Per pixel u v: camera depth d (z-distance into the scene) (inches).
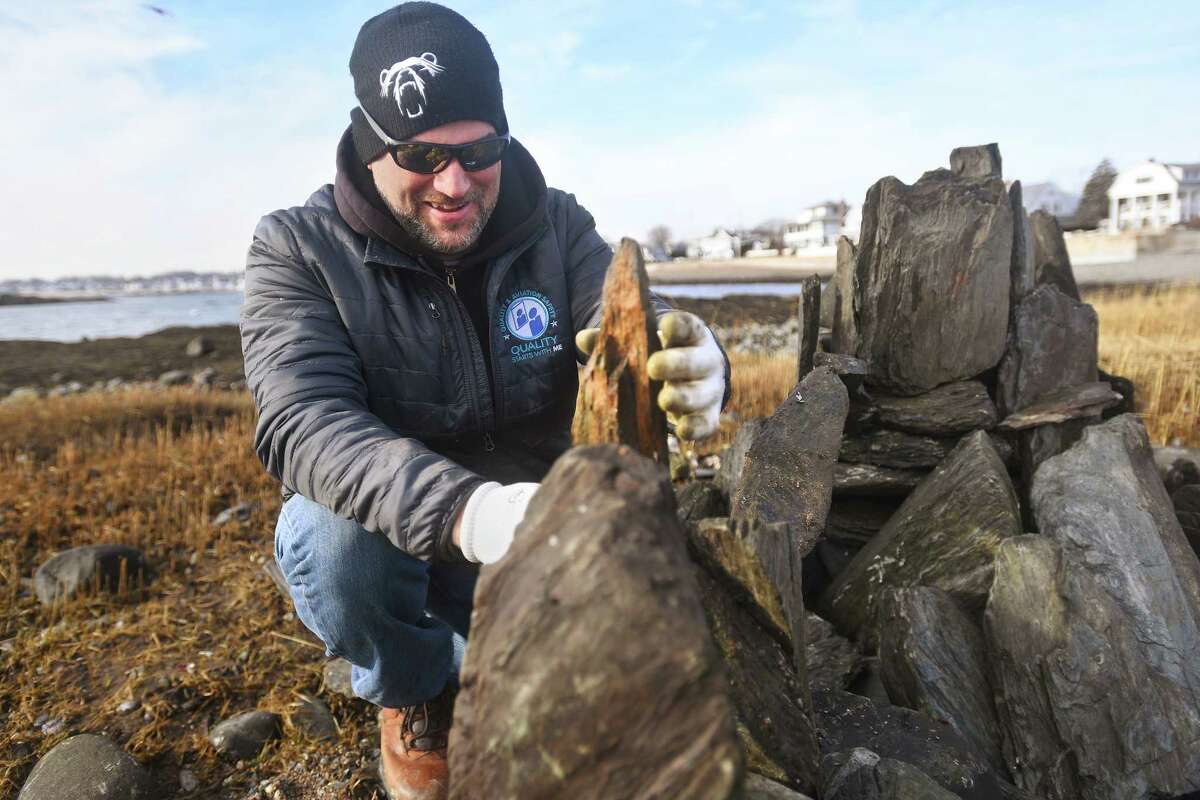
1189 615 74.2
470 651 37.9
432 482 51.7
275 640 115.4
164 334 837.2
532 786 32.9
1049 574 70.3
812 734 58.9
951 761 61.9
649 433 50.3
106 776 81.2
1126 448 87.6
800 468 82.7
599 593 32.6
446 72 66.6
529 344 80.0
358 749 90.3
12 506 177.2
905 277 98.6
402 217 71.3
